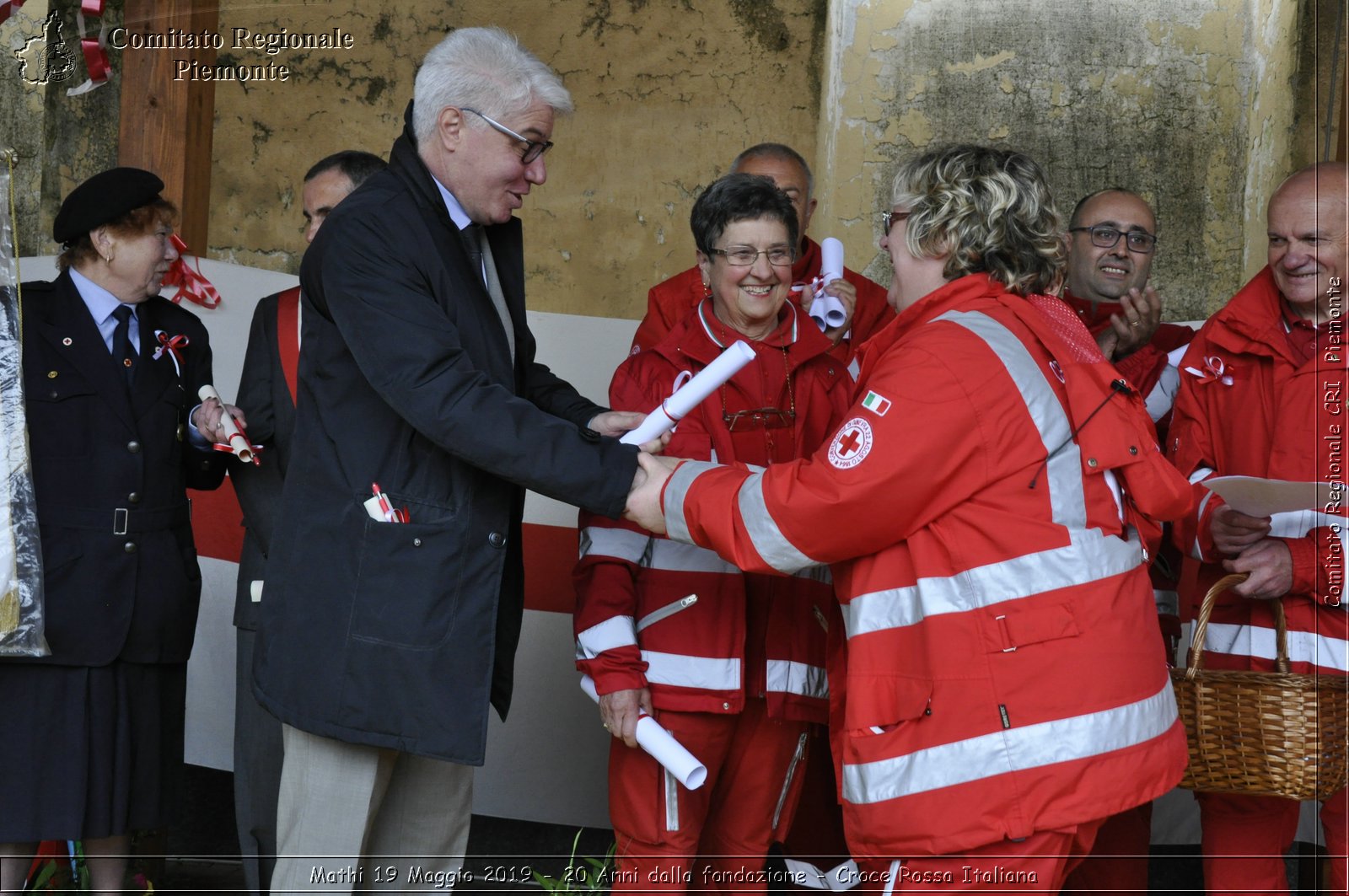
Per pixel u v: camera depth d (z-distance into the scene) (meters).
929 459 2.16
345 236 2.53
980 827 2.12
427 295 2.53
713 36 5.57
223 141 5.55
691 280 3.79
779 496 2.27
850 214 5.32
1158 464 2.28
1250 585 2.91
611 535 2.92
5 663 2.96
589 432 2.51
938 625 2.18
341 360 2.59
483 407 2.44
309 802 2.61
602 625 2.86
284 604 2.56
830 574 2.93
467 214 2.68
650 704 2.85
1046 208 2.39
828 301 3.46
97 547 3.05
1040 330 2.29
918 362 2.22
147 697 3.17
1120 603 2.19
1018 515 2.18
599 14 5.57
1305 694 2.66
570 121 5.59
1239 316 3.14
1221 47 5.13
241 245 5.57
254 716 3.45
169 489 3.23
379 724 2.48
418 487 2.53
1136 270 3.72
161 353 3.24
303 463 2.62
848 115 5.32
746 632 2.93
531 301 5.61
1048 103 5.22
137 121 4.32
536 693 4.30
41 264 4.57
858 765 2.25
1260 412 3.11
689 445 2.90
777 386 2.99
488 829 4.52
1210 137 5.15
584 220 5.61
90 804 3.02
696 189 5.58
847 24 5.31
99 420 3.10
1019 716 2.13
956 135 5.27
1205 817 3.17
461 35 2.63
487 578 2.55
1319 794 2.69
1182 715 2.77
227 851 4.30
